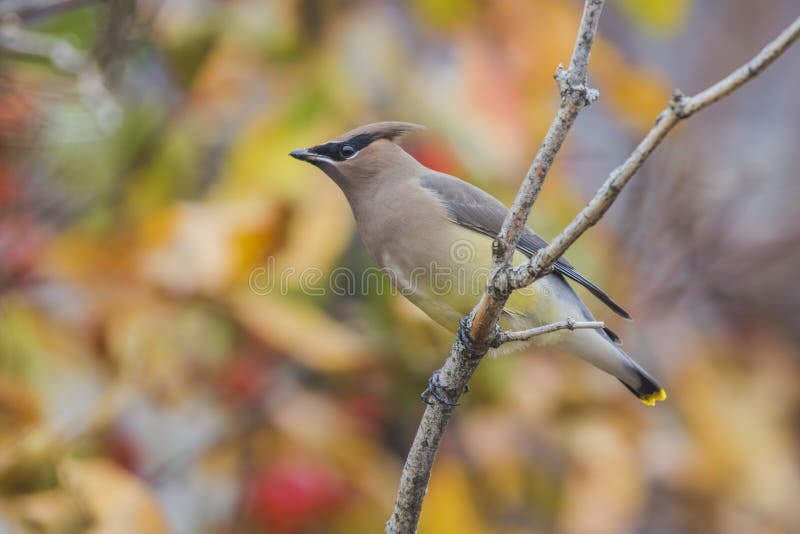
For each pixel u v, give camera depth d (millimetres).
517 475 10328
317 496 9734
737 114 15969
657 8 9914
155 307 9578
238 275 9320
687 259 12477
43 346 9602
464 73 9531
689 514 11594
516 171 9523
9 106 9164
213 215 9289
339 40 9578
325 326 9461
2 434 9039
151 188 9984
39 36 9250
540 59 9609
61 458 8891
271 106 9430
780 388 12219
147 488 9219
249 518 9852
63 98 9180
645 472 11039
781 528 11352
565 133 6297
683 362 11922
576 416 10586
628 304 11906
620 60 10070
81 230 9859
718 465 11414
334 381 10227
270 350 10125
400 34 9930
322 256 9258
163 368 9664
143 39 9414
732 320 12805
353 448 9938
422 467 7168
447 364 7109
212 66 9656
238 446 10109
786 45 5328
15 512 8656
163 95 10383
